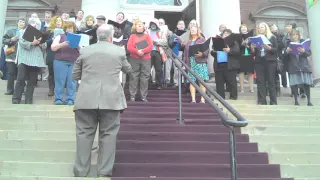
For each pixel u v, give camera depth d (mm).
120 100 4301
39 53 7113
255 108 7152
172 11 13617
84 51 4391
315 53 10344
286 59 8148
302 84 7754
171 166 4523
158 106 7098
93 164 4449
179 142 5156
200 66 7559
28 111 6195
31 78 7062
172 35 9062
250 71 8320
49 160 4762
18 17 13289
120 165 4461
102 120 4262
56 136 5344
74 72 4445
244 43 7895
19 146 5008
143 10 13406
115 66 4352
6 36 7934
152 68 9227
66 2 13742
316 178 4562
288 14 14148
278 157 5055
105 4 10492
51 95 7793
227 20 10234
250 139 5621
